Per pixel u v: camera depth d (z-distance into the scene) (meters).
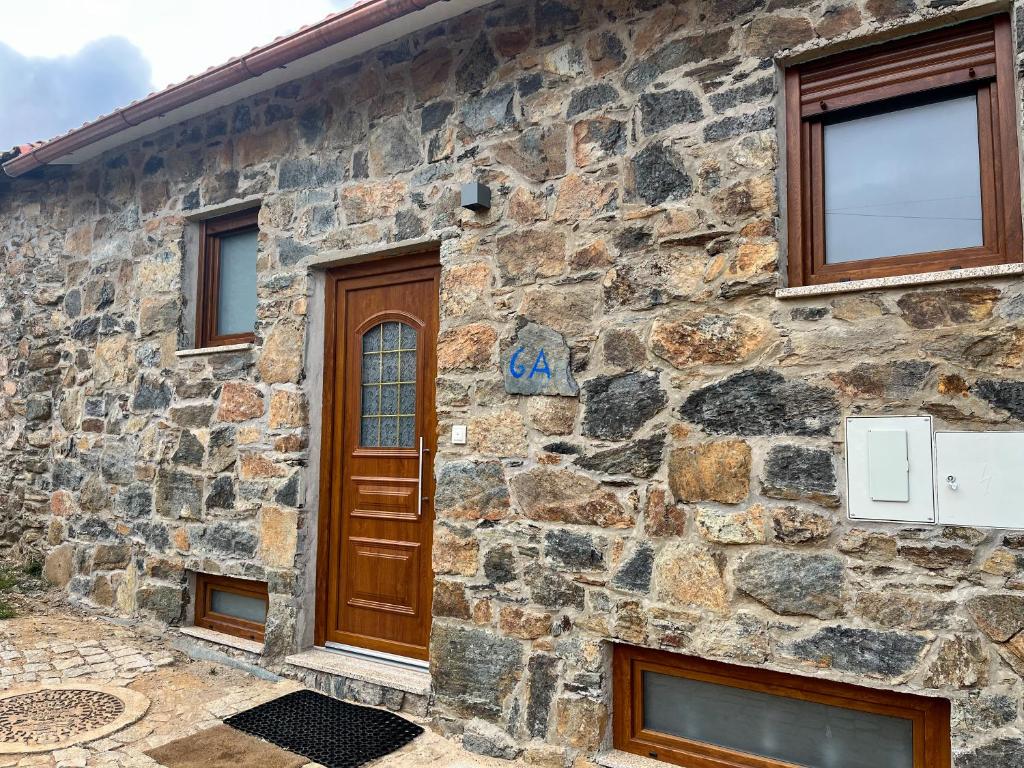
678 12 3.00
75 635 4.58
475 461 3.36
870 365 2.53
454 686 3.30
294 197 4.21
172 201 4.88
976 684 2.30
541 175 3.29
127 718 3.34
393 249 3.80
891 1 2.60
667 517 2.85
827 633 2.52
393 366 3.93
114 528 4.99
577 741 2.97
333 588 4.02
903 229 2.67
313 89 4.18
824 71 2.80
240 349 4.37
